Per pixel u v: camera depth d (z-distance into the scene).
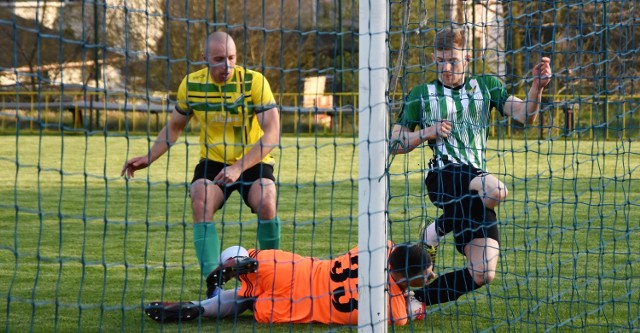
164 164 53.25
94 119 76.62
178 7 66.88
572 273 19.36
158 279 19.06
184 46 70.31
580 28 19.20
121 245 23.77
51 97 76.88
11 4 20.41
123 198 35.50
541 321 15.34
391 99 13.34
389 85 13.11
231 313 15.49
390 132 13.33
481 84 16.44
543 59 16.33
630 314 15.64
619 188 36.81
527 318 15.52
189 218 30.30
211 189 16.42
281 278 15.12
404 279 13.76
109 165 52.41
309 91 73.56
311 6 72.19
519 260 20.81
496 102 16.80
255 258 15.19
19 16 69.31
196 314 14.89
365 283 11.87
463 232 15.66
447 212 16.06
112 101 75.62
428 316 15.73
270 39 70.94
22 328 14.59
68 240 24.56
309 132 72.62
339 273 14.95
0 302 16.42
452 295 15.28
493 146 48.31
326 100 72.88
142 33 71.50
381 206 11.80
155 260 21.62
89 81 74.75
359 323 11.95
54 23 72.25
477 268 15.20
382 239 11.82
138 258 21.80
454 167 16.00
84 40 12.43
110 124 76.88
